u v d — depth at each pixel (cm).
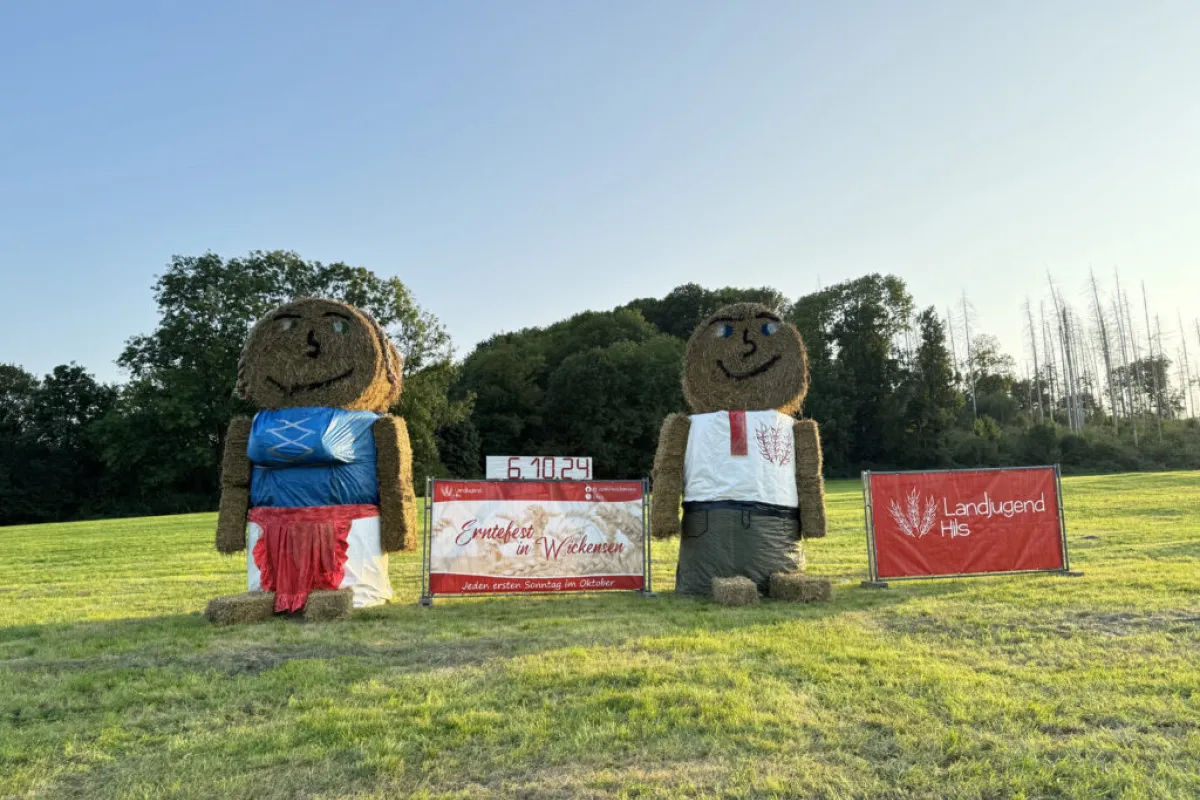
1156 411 7419
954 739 414
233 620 748
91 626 757
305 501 823
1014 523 939
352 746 425
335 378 852
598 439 5238
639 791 367
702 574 889
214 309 3978
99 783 388
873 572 920
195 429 4134
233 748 425
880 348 6425
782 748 411
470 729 444
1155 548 1145
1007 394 7694
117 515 4738
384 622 752
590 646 629
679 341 6019
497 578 881
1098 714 448
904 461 5997
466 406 4694
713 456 897
